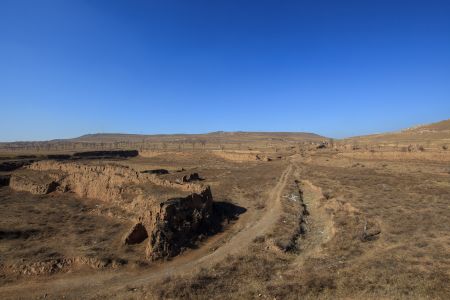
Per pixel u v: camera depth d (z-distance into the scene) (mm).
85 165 64625
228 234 37312
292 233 35094
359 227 34625
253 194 57344
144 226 33906
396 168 81562
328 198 52625
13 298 22984
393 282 20391
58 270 27312
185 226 34531
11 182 65250
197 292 21781
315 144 195000
